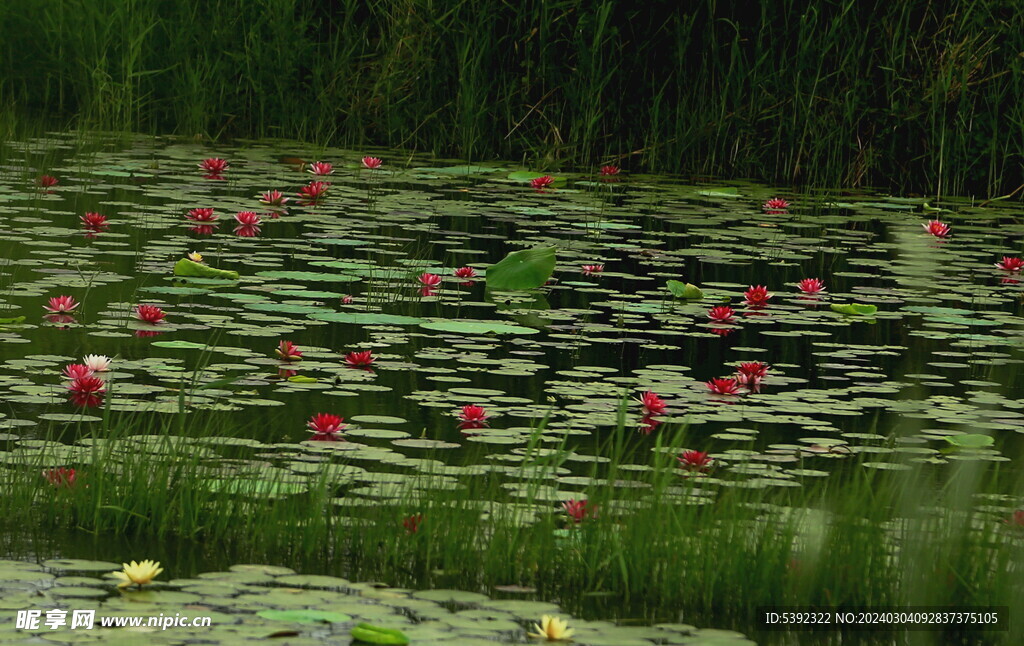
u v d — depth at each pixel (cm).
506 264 1206
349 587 564
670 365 961
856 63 2000
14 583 543
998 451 795
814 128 2005
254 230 1390
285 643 487
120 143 2025
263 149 2073
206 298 1090
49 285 1092
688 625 550
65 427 754
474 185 1822
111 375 858
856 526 611
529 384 894
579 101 2075
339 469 708
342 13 2300
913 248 772
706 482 715
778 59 2059
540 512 658
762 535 604
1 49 2370
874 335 1084
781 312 1154
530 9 2123
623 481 710
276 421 787
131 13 2278
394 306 1102
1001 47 1967
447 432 783
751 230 1560
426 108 2162
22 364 870
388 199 1650
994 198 1919
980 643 551
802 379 941
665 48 2083
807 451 780
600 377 921
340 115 2238
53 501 644
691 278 1279
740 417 842
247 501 655
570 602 570
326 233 1398
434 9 2138
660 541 609
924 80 2000
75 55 2348
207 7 2281
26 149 1841
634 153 2075
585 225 1539
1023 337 1095
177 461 679
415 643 495
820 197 1858
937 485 720
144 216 1432
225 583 557
